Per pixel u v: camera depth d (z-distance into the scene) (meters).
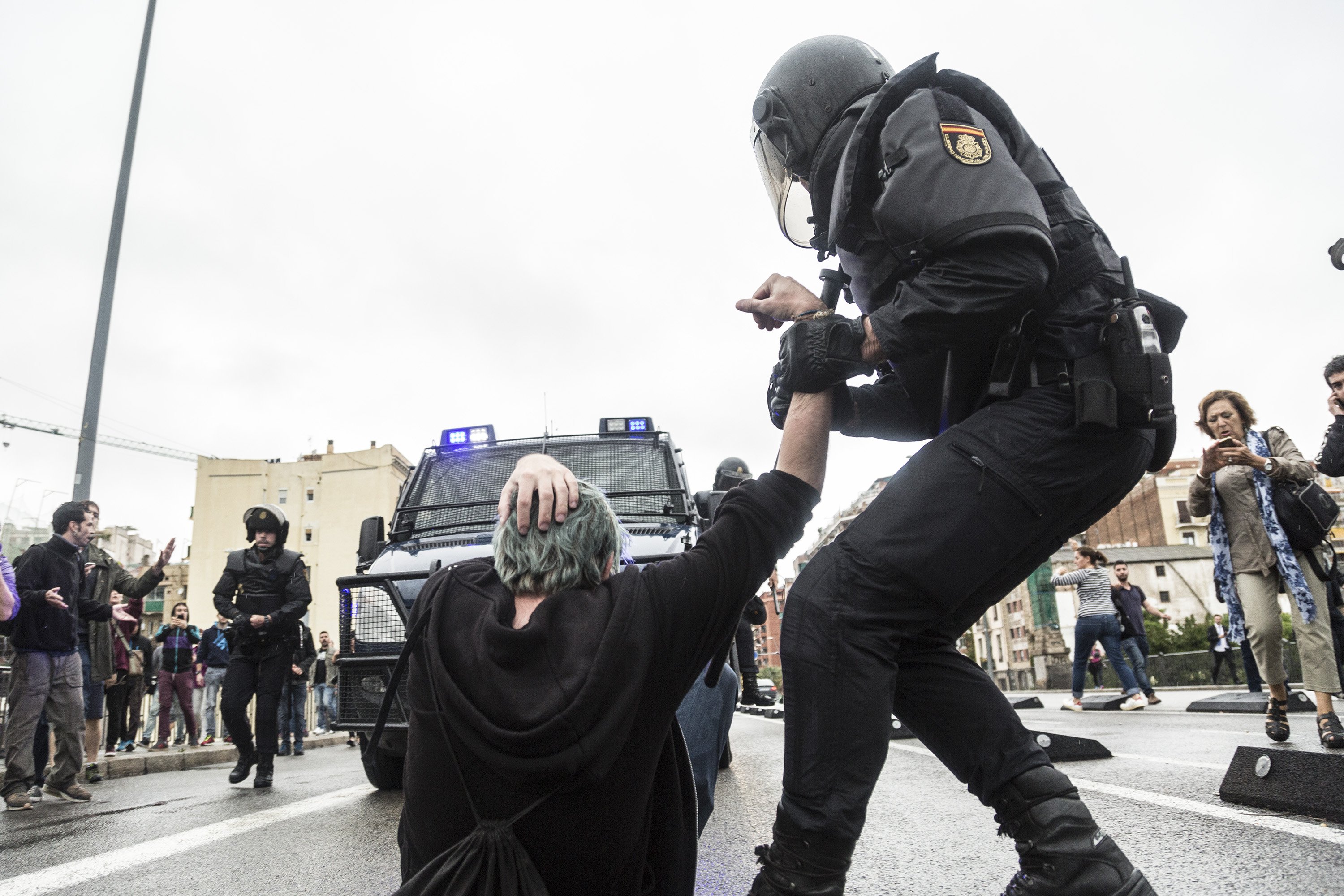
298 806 4.86
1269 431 5.19
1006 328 1.62
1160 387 1.59
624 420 6.23
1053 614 65.25
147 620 77.81
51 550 5.70
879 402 2.02
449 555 5.12
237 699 6.06
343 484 71.31
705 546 1.55
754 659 10.84
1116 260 1.74
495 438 6.27
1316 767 2.96
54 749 6.24
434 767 1.43
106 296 16.58
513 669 1.37
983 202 1.50
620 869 1.44
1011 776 1.66
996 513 1.58
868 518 1.66
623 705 1.36
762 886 1.62
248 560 6.21
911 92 1.69
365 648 4.55
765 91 1.95
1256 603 5.19
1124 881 1.58
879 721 1.58
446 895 1.32
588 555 1.49
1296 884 2.15
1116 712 9.73
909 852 2.90
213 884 2.97
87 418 16.00
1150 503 82.06
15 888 2.96
